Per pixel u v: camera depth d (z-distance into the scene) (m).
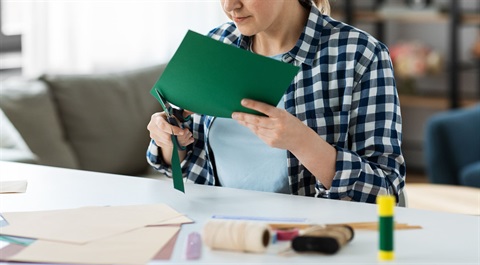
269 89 1.46
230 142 1.86
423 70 5.00
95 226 1.42
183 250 1.30
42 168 1.89
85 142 3.36
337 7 5.07
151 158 1.89
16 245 1.33
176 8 4.15
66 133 3.36
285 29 1.83
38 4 3.70
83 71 3.88
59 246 1.32
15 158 2.77
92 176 1.81
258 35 1.88
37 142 3.17
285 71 1.41
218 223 1.32
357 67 1.78
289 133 1.53
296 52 1.82
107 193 1.66
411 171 5.48
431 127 4.00
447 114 4.08
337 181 1.64
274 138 1.53
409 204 3.03
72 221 1.45
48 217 1.47
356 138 1.76
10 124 3.11
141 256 1.27
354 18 5.06
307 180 1.80
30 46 3.71
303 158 1.62
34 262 1.26
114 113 3.44
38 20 3.71
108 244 1.33
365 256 1.27
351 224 1.42
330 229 1.32
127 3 4.01
